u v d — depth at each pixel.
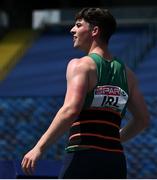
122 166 7.84
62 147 27.25
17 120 32.38
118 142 7.87
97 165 7.56
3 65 42.56
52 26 48.28
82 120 7.72
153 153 27.59
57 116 7.43
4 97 32.41
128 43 41.50
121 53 40.12
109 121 7.81
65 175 7.62
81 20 8.30
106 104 7.87
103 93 7.86
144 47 41.12
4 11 50.44
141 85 35.19
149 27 43.41
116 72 8.12
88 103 7.76
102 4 53.03
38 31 48.34
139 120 8.67
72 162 7.61
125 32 43.66
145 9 44.16
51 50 44.62
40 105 32.81
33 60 43.25
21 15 51.47
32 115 32.41
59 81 38.91
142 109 8.59
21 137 31.17
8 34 48.59
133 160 27.50
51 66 41.75
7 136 31.44
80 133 7.68
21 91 37.22
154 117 29.50
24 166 7.36
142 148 27.80
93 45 8.23
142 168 27.17
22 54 44.56
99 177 7.59
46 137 7.36
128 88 8.38
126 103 8.26
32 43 46.38
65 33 47.38
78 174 7.55
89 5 53.97
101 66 7.95
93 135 7.64
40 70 41.25
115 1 52.25
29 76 40.34
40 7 53.47
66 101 7.56
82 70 7.75
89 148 7.59
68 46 45.03
